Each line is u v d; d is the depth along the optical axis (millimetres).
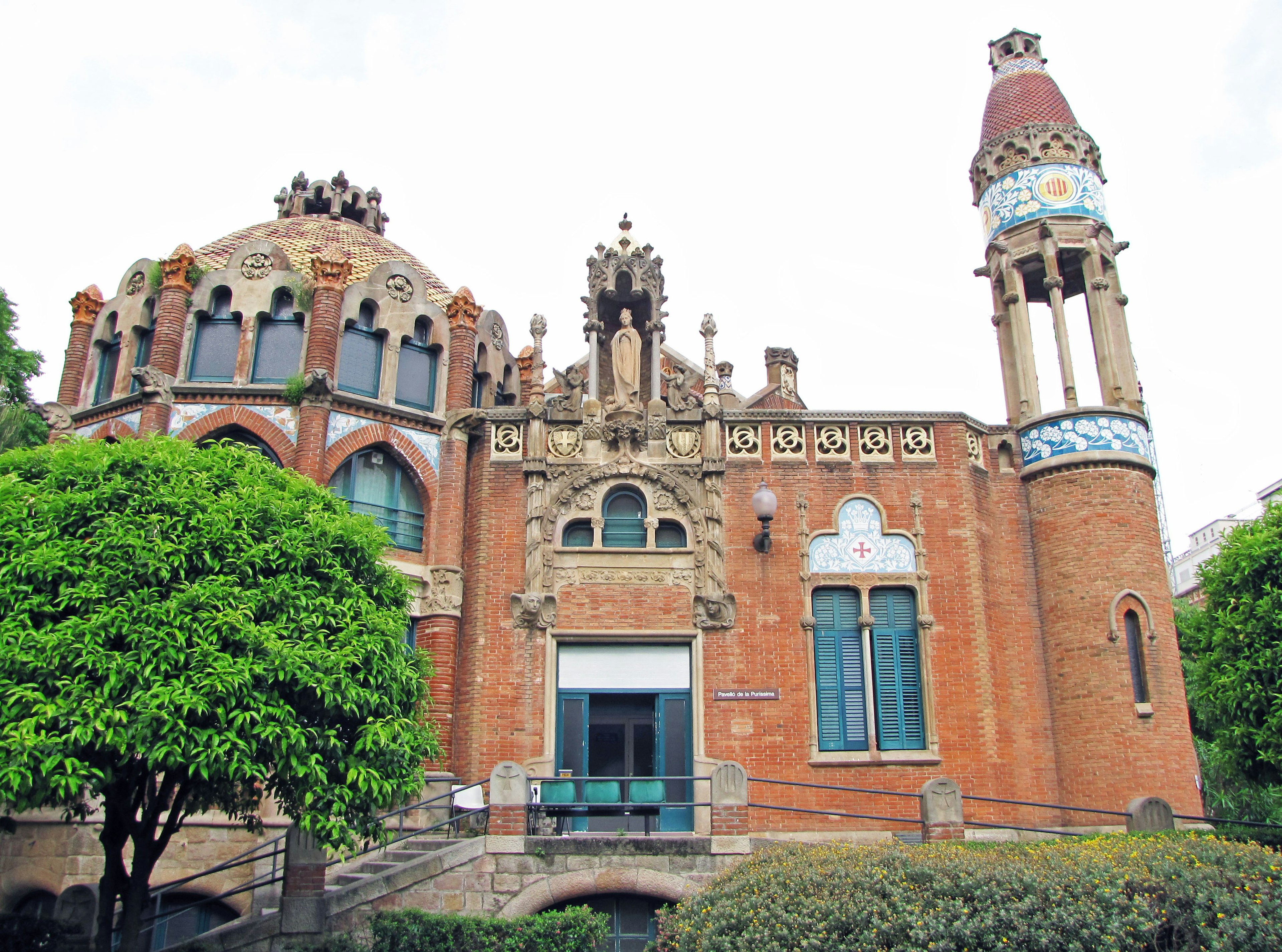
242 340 22516
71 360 23734
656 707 20766
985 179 25516
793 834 19781
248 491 14148
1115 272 24438
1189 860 10961
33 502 13102
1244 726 17609
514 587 21344
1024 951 9797
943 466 22359
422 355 23906
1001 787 20484
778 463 22219
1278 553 17891
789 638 21016
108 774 11852
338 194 29484
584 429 22281
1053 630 21812
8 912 18734
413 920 14523
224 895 15875
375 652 13766
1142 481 22359
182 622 12336
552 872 15750
